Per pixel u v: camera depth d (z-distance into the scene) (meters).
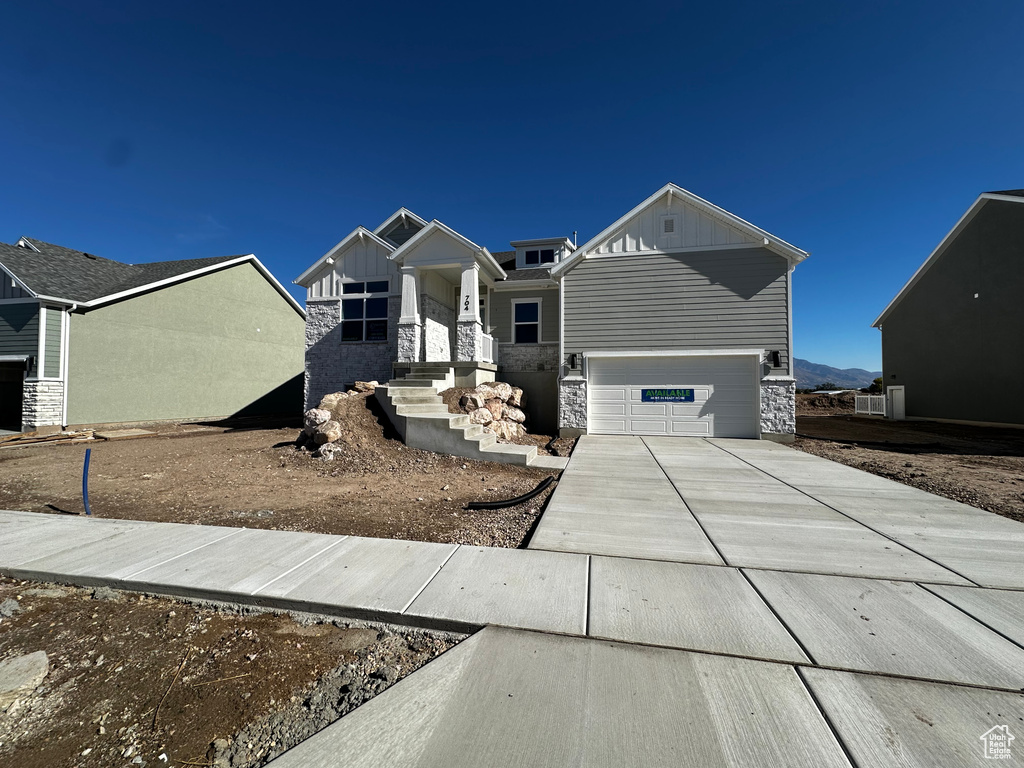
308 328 13.83
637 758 1.67
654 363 11.52
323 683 2.23
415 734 1.82
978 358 15.85
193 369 16.39
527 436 11.88
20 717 2.01
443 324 13.99
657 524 4.43
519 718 1.89
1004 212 14.84
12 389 14.38
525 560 3.52
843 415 23.09
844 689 2.04
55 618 2.84
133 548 3.75
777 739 1.76
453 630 2.62
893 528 4.30
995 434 13.02
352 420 8.43
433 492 5.86
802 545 3.86
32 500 5.40
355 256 13.65
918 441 11.16
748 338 10.95
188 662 2.41
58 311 12.41
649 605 2.81
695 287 11.23
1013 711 1.90
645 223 11.55
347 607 2.78
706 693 2.02
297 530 4.35
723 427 11.13
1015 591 3.00
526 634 2.50
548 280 13.52
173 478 6.39
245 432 11.62
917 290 18.88
